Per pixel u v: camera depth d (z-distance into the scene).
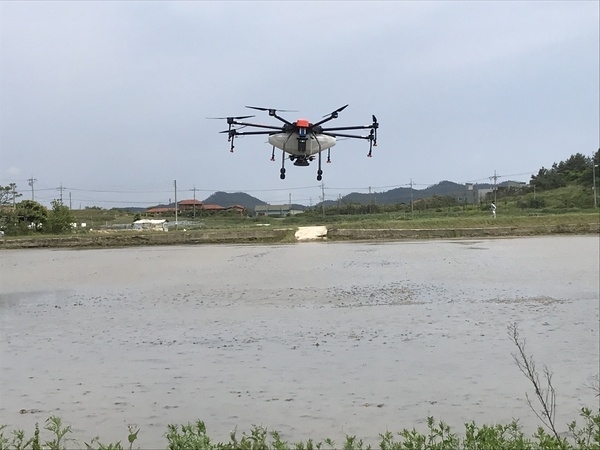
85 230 82.56
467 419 9.26
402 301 21.41
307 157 29.72
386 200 175.38
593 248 42.00
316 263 36.56
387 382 11.28
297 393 10.67
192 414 9.65
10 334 16.81
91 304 22.56
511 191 109.81
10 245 56.94
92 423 9.29
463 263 34.53
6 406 10.17
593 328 15.95
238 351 14.02
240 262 38.38
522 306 19.78
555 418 9.23
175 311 20.22
